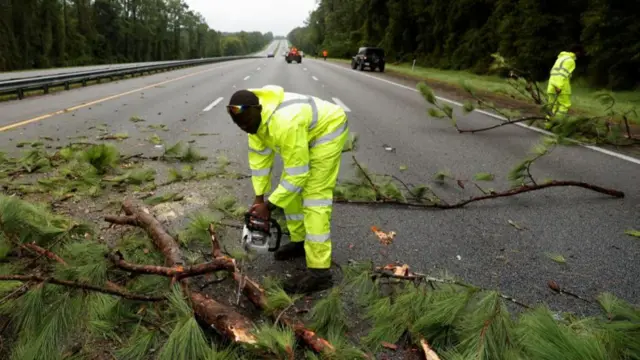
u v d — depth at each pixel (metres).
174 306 1.98
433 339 2.10
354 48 65.12
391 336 2.15
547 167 5.82
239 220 3.76
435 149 6.79
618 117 9.63
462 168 5.73
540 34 20.66
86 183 4.33
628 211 4.22
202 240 2.91
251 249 2.56
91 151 4.56
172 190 4.59
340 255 3.26
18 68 64.50
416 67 37.44
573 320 2.32
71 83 14.95
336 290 2.29
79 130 7.59
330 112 2.64
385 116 9.98
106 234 3.45
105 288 2.15
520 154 6.50
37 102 11.28
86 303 1.96
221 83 17.70
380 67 28.41
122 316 2.10
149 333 1.96
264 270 2.98
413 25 45.25
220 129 8.02
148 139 6.95
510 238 3.61
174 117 9.20
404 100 13.05
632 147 7.07
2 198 2.43
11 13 63.03
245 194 4.54
